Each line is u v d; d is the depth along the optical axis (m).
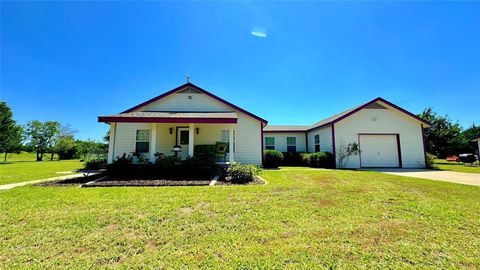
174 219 3.98
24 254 2.69
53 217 4.07
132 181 8.18
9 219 3.95
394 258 2.59
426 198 5.56
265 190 6.57
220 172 9.81
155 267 2.41
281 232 3.38
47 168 16.00
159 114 11.92
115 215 4.18
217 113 13.00
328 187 7.05
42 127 36.50
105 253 2.72
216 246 2.91
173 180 8.41
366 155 15.23
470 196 5.78
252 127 14.08
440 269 2.36
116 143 12.79
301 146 19.80
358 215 4.20
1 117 31.02
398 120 15.68
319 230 3.46
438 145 29.66
